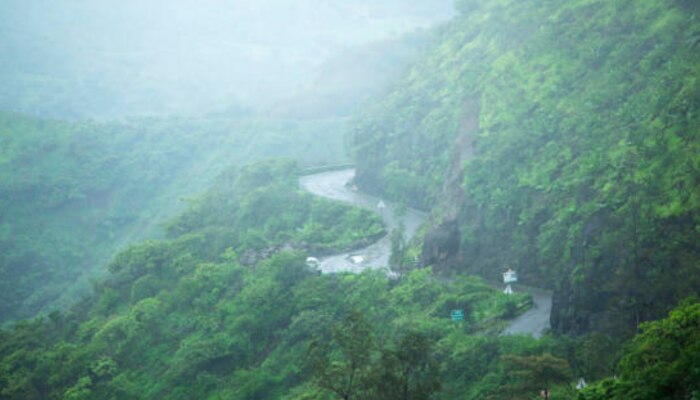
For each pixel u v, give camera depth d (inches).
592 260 2176.4
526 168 3105.3
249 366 2864.2
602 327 2026.3
